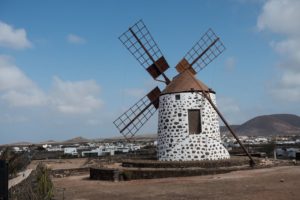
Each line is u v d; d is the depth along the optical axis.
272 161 32.16
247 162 28.56
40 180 17.33
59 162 53.72
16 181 25.33
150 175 25.50
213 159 29.19
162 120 30.94
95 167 28.34
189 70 33.28
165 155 29.97
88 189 22.08
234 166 27.53
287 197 15.95
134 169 26.12
